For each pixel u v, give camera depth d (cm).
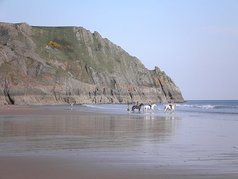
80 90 13025
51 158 1515
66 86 12438
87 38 17800
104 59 17300
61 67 14488
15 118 4300
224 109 7950
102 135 2489
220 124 3544
